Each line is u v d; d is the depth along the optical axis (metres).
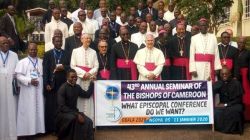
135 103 10.62
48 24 12.75
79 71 10.51
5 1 22.73
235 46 12.04
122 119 10.59
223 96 10.98
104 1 14.27
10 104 10.06
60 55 10.84
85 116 9.98
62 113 9.88
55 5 14.68
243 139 10.35
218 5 19.58
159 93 10.66
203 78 11.21
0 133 9.95
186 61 11.59
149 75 10.70
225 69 10.95
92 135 9.90
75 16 14.38
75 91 10.10
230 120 10.66
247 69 11.56
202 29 11.31
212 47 11.27
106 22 12.84
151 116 10.66
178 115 10.73
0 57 10.07
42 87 10.48
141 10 15.30
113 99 10.55
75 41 11.29
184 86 10.72
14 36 13.08
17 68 10.20
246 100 11.55
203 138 10.34
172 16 14.91
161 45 11.55
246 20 23.48
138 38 12.26
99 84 10.52
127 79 11.06
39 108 10.36
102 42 11.03
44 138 10.36
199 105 10.77
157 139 10.17
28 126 10.20
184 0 19.44
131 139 10.12
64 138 9.93
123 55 11.07
